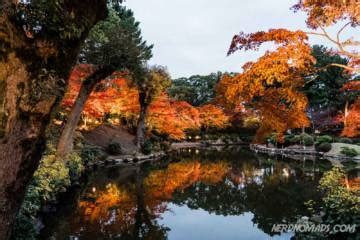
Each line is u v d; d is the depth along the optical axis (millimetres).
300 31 4156
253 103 5156
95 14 2658
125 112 22469
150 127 24281
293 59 4051
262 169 17125
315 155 24750
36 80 2281
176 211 8852
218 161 20688
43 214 7242
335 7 4137
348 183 9234
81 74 12328
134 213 8414
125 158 18484
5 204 2219
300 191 11344
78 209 8445
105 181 12727
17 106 2176
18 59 2166
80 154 13641
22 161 2277
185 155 24328
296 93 4605
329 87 27234
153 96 20297
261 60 4184
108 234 6660
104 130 21906
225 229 7402
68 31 2402
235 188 12078
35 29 2375
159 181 13227
